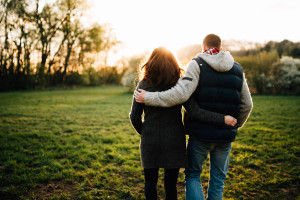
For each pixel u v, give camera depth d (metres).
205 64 1.85
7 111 8.97
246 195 2.62
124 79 23.39
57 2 27.55
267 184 2.86
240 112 2.03
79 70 33.62
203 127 1.86
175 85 1.82
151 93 1.78
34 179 2.96
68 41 30.69
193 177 1.98
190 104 1.86
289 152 4.06
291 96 16.50
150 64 1.86
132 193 2.69
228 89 1.85
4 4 24.02
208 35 1.99
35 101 13.01
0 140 4.76
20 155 3.85
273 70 19.55
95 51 35.19
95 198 2.56
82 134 5.53
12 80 24.89
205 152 1.94
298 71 18.33
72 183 2.91
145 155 1.84
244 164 3.55
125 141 4.91
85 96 17.06
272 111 9.05
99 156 3.90
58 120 7.32
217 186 1.99
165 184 1.94
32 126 6.31
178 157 1.84
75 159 3.72
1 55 24.41
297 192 2.67
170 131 1.85
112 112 9.13
